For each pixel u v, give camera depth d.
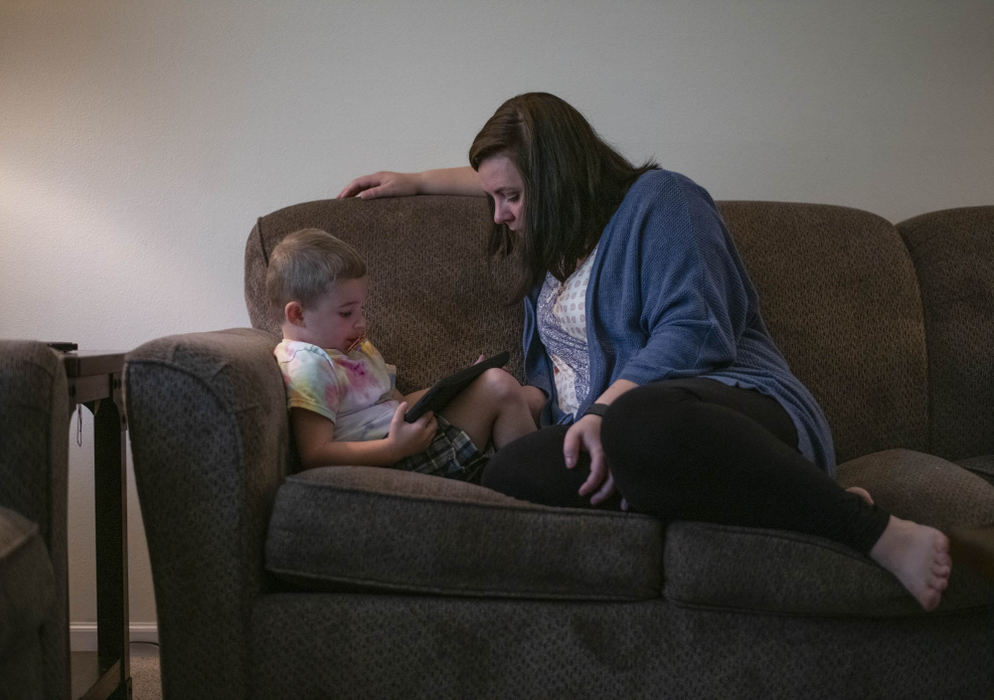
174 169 1.83
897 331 1.66
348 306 1.34
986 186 1.93
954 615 1.06
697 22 1.91
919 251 1.74
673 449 0.99
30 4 1.80
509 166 1.34
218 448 1.03
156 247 1.83
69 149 1.81
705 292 1.23
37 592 0.83
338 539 1.03
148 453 1.02
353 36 1.86
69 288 1.82
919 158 1.93
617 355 1.32
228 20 1.83
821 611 1.03
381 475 1.09
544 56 1.89
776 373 1.25
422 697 1.03
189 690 1.03
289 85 1.85
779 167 1.93
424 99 1.88
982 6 1.93
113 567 1.36
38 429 0.96
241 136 1.84
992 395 1.62
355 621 1.03
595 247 1.37
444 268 1.61
